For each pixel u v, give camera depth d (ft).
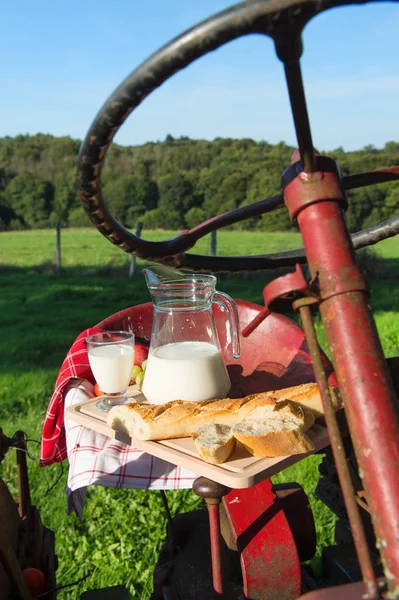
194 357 4.59
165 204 134.10
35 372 21.09
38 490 10.61
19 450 4.96
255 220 117.70
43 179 165.17
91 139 1.99
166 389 4.52
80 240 111.96
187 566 4.99
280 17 1.53
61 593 7.81
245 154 151.74
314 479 10.30
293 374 5.11
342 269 1.83
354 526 1.78
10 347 26.32
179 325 4.80
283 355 5.32
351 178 2.45
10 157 187.11
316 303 1.86
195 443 3.58
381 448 1.68
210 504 3.43
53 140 197.16
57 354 25.27
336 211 1.91
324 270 1.85
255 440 3.52
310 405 4.12
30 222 159.33
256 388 5.23
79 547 8.84
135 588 7.88
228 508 4.27
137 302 41.42
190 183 133.08
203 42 1.63
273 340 5.46
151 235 114.93
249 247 86.12
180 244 2.81
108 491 10.22
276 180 124.77
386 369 1.77
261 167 131.85
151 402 4.66
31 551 4.65
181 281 4.91
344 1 1.52
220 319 5.76
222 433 3.69
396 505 1.62
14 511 4.62
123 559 8.48
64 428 5.42
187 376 4.50
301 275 1.85
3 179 171.83
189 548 5.30
